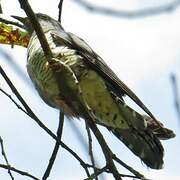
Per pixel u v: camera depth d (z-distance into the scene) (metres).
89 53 10.45
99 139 7.16
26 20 11.52
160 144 9.43
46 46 7.75
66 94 8.40
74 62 10.28
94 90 10.09
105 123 10.10
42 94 10.49
